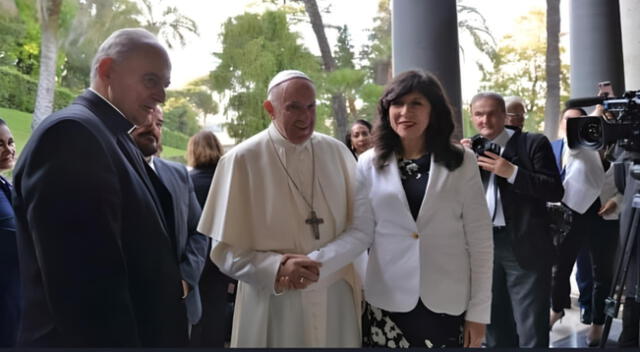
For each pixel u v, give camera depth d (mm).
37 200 1307
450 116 2045
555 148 4262
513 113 3566
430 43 4051
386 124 2121
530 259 2869
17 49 10711
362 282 2158
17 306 2361
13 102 10586
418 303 1982
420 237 1979
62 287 1291
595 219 3916
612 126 2221
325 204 2076
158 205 1714
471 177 2033
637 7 7242
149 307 1564
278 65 13750
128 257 1529
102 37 11531
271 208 1997
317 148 2139
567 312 4770
